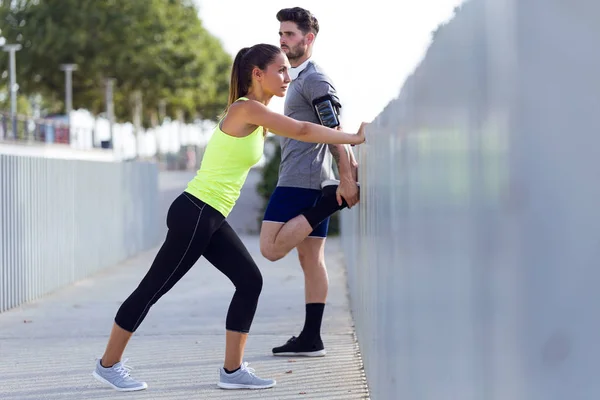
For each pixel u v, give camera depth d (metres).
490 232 1.89
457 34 2.28
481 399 2.01
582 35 1.61
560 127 1.64
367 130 5.73
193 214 5.72
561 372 1.65
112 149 56.22
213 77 81.44
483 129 1.95
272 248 6.73
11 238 10.66
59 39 61.38
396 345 3.76
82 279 13.79
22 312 10.32
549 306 1.66
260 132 5.88
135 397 5.90
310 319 7.23
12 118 38.47
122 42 62.78
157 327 9.08
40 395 6.03
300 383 6.23
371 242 5.38
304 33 6.71
